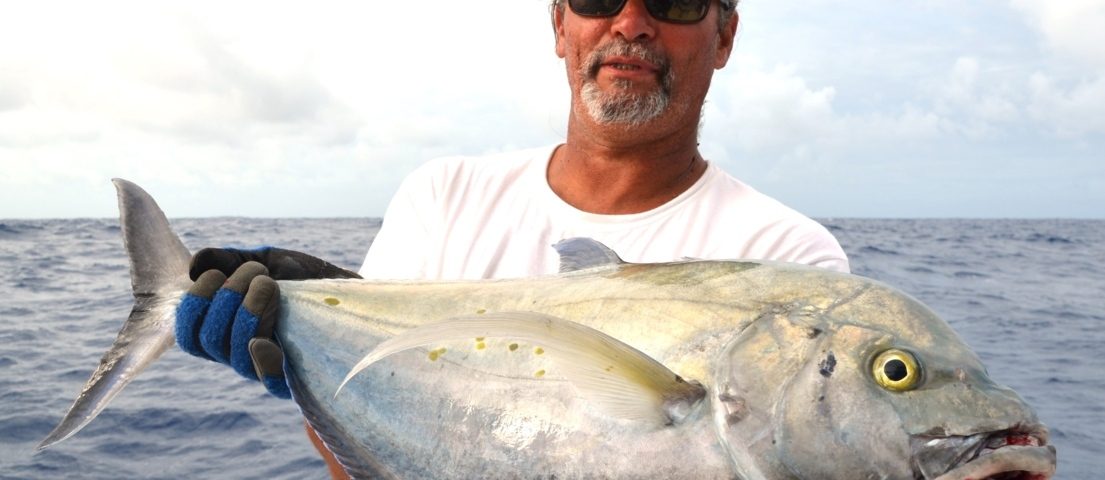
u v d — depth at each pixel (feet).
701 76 2.76
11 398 7.39
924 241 46.65
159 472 5.69
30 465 5.78
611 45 2.68
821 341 1.77
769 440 1.74
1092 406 7.77
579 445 1.87
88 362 8.98
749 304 1.87
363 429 2.12
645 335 1.92
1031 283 21.68
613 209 2.79
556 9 3.04
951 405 1.67
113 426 6.57
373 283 2.26
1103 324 13.58
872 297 1.84
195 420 6.72
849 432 1.70
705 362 1.83
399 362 2.10
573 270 2.19
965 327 13.23
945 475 1.63
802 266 1.95
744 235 2.69
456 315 2.14
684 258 2.11
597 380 1.79
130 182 2.43
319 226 63.16
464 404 2.01
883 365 1.72
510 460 1.93
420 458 2.04
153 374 8.11
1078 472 5.89
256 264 2.29
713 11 2.79
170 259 2.40
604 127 2.68
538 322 1.79
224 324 2.21
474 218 2.86
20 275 19.01
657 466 1.80
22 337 10.52
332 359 2.18
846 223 107.76
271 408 7.05
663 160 2.75
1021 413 1.65
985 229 77.87
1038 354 10.73
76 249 29.96
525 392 1.96
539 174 2.89
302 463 5.85
